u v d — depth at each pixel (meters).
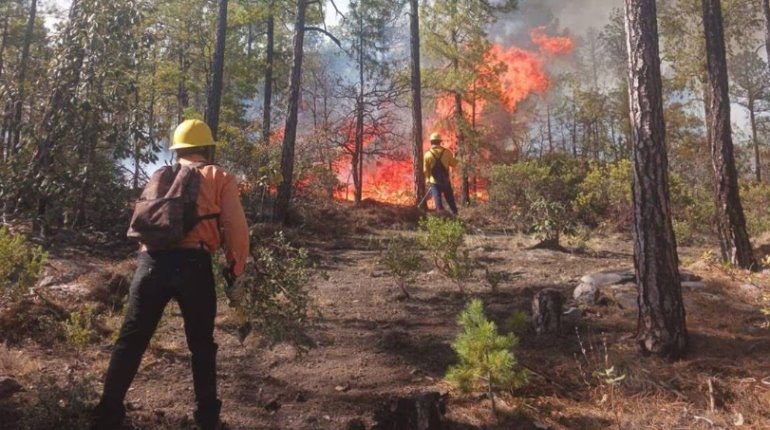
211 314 3.70
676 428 4.01
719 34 8.84
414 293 7.44
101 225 9.65
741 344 5.32
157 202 3.59
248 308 4.88
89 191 9.59
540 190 14.55
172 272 3.58
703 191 16.89
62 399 3.77
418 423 3.81
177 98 24.12
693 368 4.84
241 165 13.38
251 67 24.03
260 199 13.67
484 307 6.70
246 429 3.91
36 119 9.40
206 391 3.68
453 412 4.17
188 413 4.04
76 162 9.29
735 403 4.30
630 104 5.34
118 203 9.76
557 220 10.80
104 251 8.51
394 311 6.67
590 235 11.77
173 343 5.27
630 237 12.46
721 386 4.54
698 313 6.20
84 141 9.34
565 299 6.84
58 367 4.61
